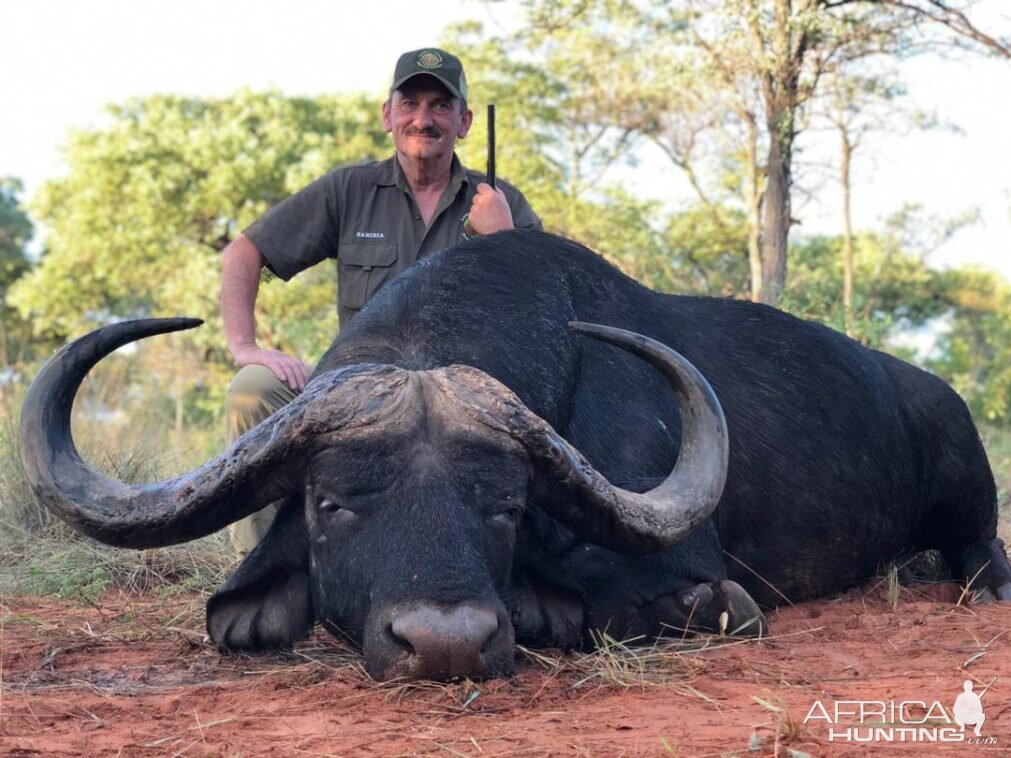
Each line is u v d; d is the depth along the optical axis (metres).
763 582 6.05
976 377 23.48
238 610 4.88
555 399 5.07
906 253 29.55
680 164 27.20
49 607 6.24
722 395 5.99
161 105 34.28
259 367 6.37
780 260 16.67
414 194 6.67
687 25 18.91
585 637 4.97
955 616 5.52
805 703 4.01
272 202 34.22
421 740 3.68
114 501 4.39
